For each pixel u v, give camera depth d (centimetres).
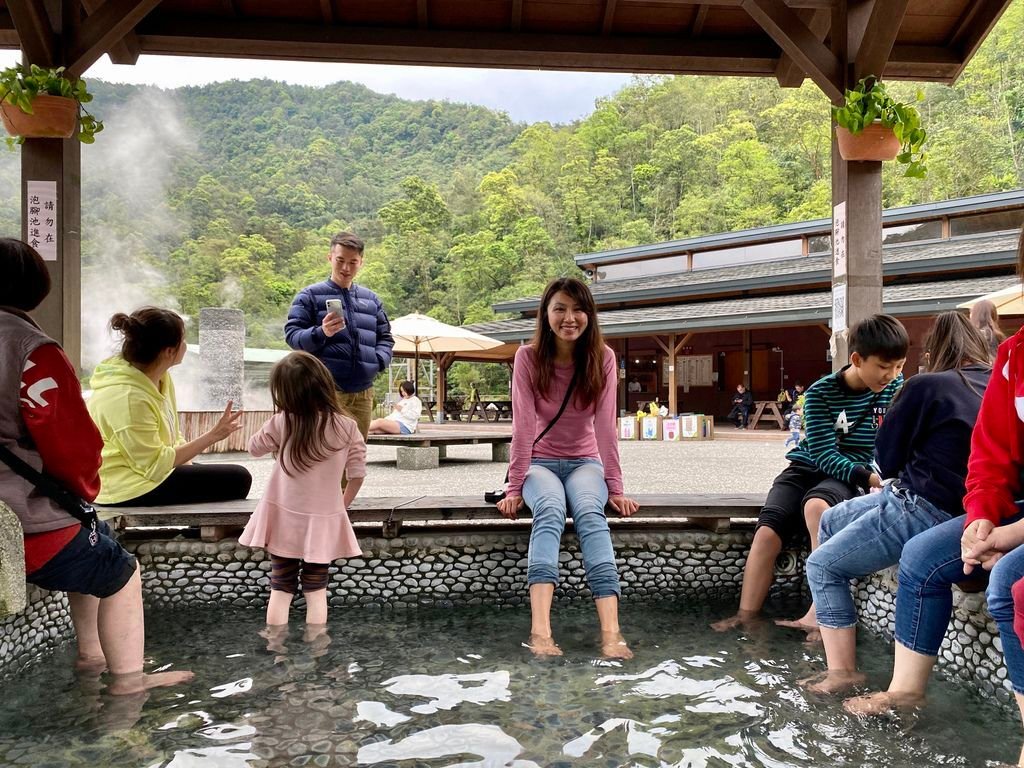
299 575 351
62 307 360
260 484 764
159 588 350
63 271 362
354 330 423
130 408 322
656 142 6844
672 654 267
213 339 1283
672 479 785
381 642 284
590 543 296
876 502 261
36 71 343
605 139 7294
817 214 5162
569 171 7056
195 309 7044
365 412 436
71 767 174
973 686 233
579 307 317
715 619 321
